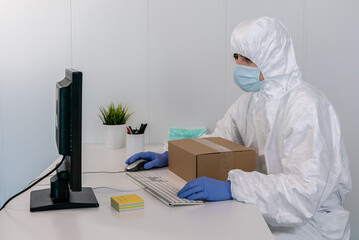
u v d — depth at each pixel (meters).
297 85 1.65
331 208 1.63
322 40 2.44
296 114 1.51
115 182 1.60
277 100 1.65
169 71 2.45
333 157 1.53
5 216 1.21
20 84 2.35
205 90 2.47
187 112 2.48
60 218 1.19
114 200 1.29
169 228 1.12
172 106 2.47
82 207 1.29
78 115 1.22
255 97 1.75
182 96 2.47
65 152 1.25
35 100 2.37
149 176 1.66
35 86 2.36
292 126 1.50
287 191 1.36
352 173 2.50
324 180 1.39
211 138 1.84
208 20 2.42
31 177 2.41
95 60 2.40
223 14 2.42
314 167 1.39
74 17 2.36
